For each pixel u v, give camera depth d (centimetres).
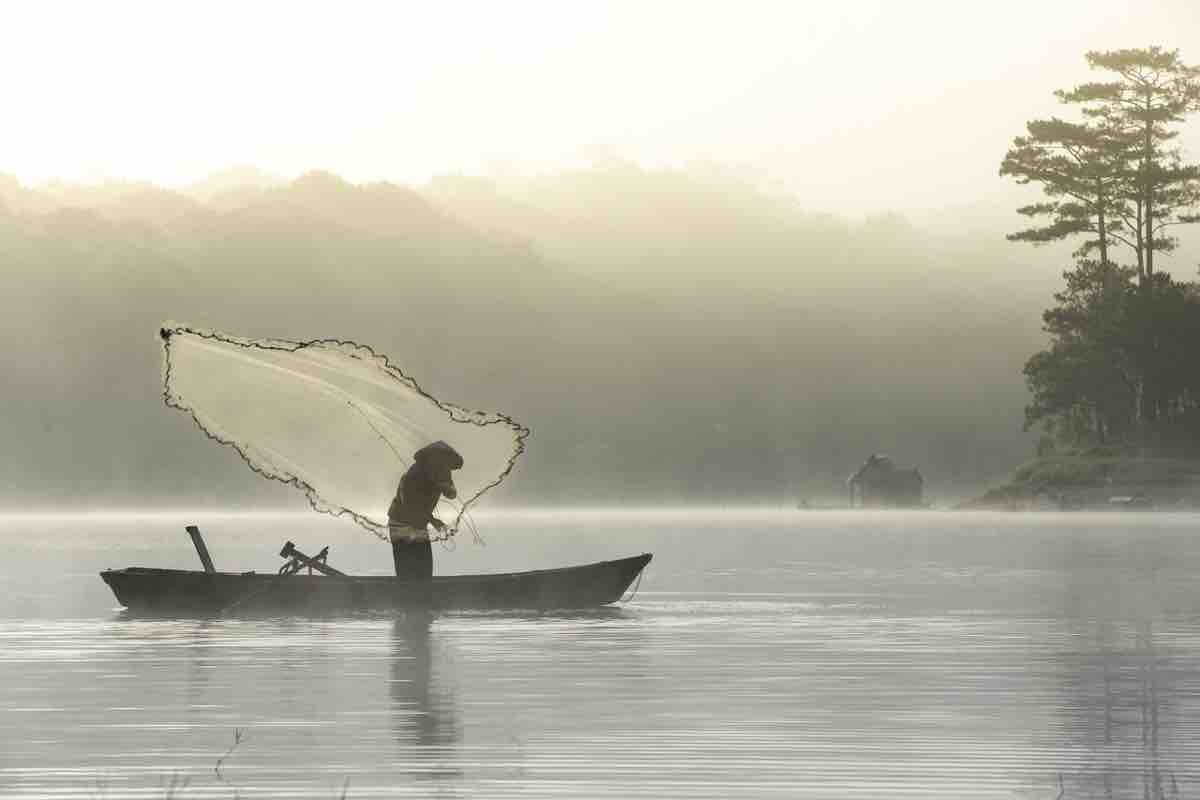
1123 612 6575
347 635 5669
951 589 8269
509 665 4647
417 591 6712
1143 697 3828
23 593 8075
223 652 5066
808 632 5716
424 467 6912
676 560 12281
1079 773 2794
